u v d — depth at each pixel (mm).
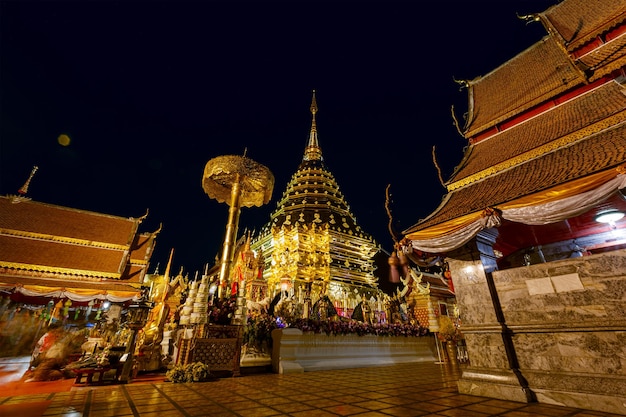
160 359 11258
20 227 24203
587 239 10305
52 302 22453
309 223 41938
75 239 25438
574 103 8922
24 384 7844
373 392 6168
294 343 10828
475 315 6336
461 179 9008
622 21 8719
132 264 26547
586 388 4734
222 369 9039
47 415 4449
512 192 6363
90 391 6625
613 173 4797
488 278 6457
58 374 8820
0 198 25109
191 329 9805
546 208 5410
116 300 23062
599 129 6879
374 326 13914
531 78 11258
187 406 5039
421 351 15656
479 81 13688
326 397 5680
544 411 4445
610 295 4988
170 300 17891
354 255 42969
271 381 8000
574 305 5305
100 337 14891
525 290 5941
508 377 5453
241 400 5488
